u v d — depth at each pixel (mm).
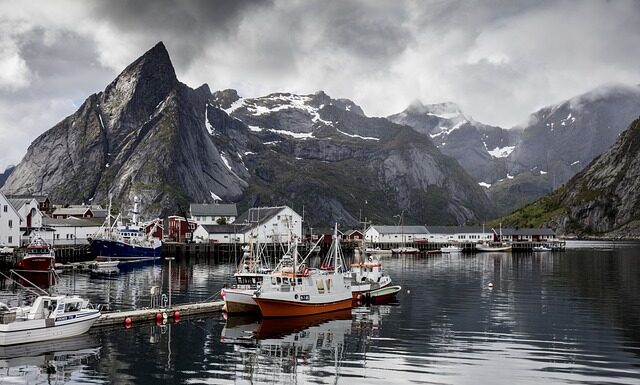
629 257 173750
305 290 66562
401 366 43500
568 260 161875
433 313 67062
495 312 67438
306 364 44125
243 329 56938
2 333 47625
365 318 63688
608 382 39594
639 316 64250
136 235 159875
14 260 110625
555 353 47375
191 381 39812
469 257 183250
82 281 96000
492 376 40844
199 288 87562
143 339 51812
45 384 39000
